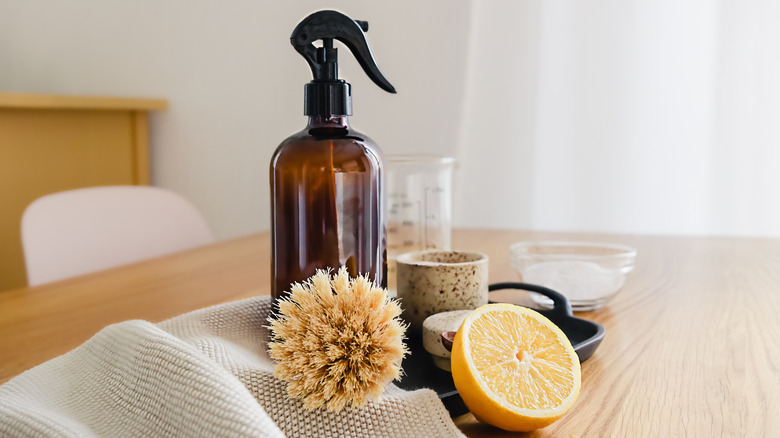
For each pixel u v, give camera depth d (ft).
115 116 6.84
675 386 1.61
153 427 1.24
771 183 5.42
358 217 1.55
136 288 2.77
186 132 7.05
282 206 1.55
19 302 2.54
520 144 6.03
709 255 3.50
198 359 1.27
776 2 5.26
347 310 1.28
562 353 1.44
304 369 1.26
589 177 5.90
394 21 6.17
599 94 5.79
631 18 5.64
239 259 3.43
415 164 2.47
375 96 6.28
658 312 2.35
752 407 1.47
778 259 3.37
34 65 7.63
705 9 5.45
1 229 6.05
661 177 5.72
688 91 5.56
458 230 4.42
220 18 6.75
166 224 4.16
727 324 2.18
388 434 1.27
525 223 6.11
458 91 6.10
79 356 1.57
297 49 1.51
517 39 5.92
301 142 1.54
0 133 5.94
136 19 7.07
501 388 1.33
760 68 5.36
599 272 2.33
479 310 1.45
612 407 1.48
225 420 1.11
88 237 3.73
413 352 1.83
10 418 1.27
